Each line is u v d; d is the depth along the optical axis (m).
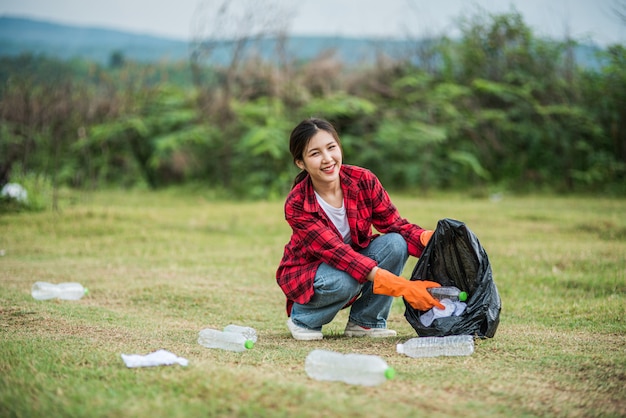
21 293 4.64
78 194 10.98
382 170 12.12
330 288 3.48
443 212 8.89
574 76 12.52
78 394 2.44
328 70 12.89
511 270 5.42
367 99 12.78
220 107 12.15
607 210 9.01
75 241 7.08
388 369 2.59
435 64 13.43
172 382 2.55
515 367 2.87
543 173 11.95
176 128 12.62
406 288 3.31
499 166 12.32
